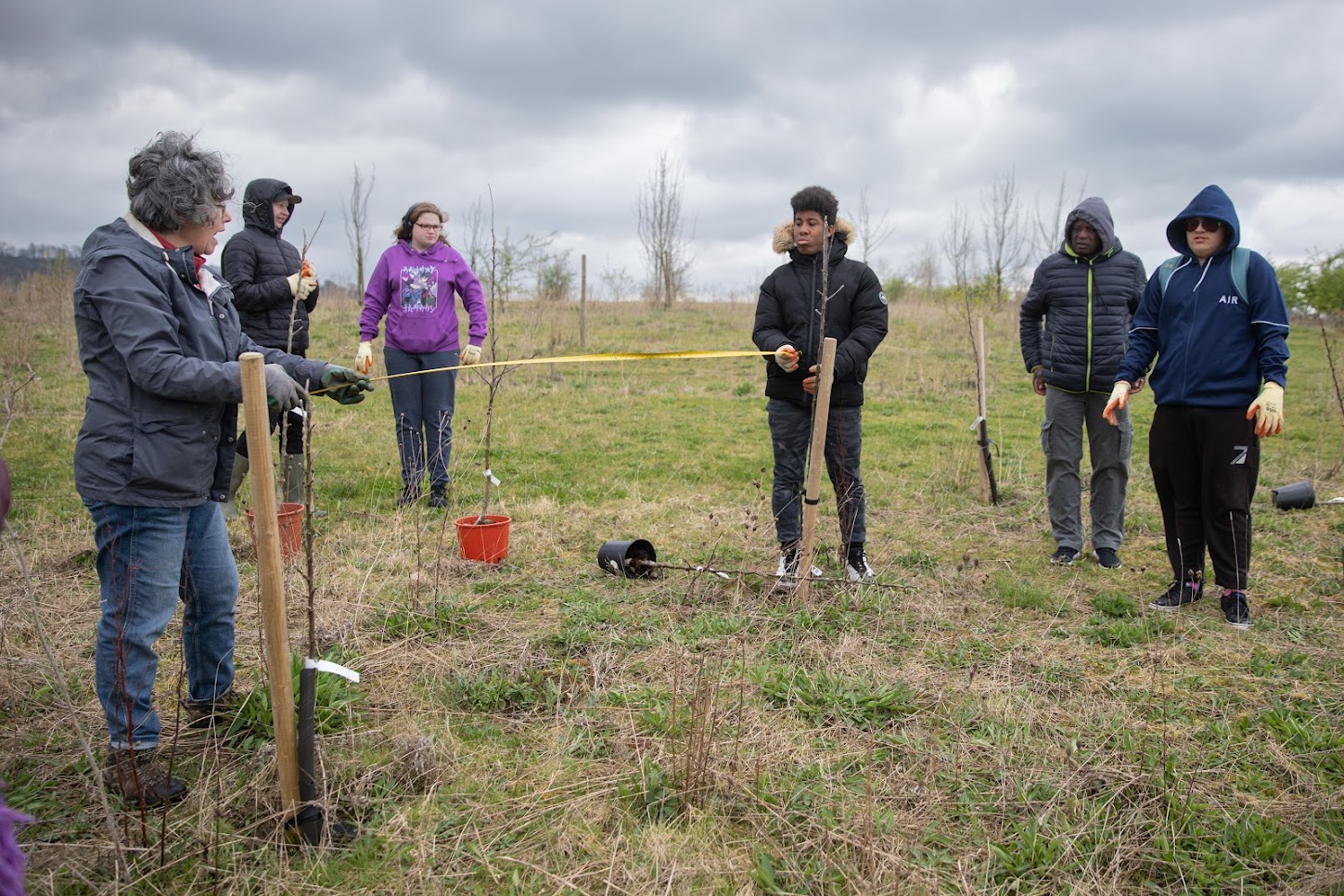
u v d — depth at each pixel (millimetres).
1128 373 4926
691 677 3803
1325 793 3027
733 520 6398
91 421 2707
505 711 3588
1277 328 4332
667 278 30938
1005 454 8844
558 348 17094
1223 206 4461
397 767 3105
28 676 3732
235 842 2686
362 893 2527
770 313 4910
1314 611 4770
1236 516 4539
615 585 5031
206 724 3314
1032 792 3035
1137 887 2633
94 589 4738
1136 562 5742
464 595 4797
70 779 3020
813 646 4148
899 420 11047
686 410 11641
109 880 2533
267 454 2422
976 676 3910
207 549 3115
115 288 2609
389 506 6574
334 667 2674
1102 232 5250
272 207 5926
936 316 23375
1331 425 10477
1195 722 3539
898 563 5590
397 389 6562
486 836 2781
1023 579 5309
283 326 5949
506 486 7406
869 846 2523
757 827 2799
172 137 2719
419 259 6461
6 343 13750
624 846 2746
